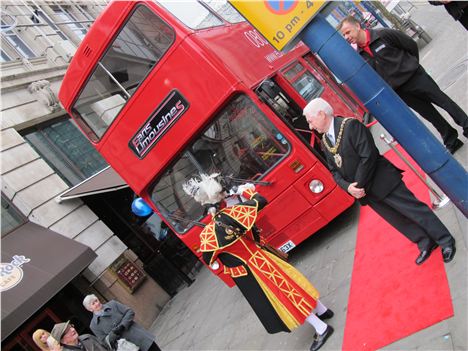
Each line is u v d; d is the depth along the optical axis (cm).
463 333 310
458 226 420
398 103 364
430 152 370
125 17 569
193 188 444
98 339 523
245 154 607
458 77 779
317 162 610
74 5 1669
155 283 1126
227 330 674
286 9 341
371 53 524
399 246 482
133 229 1161
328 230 704
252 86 597
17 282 818
